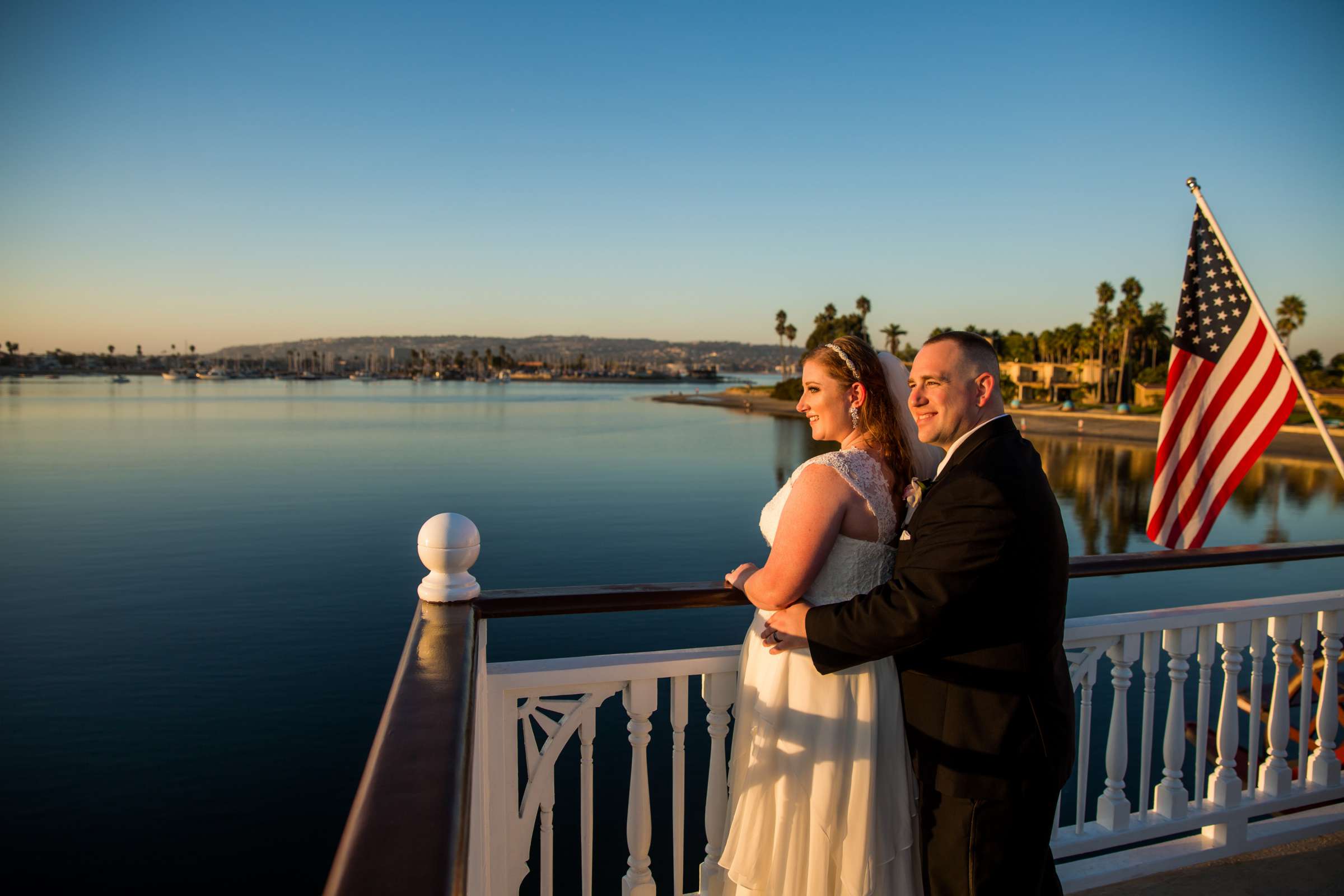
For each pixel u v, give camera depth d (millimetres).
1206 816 2922
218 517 29266
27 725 11117
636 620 15180
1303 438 53719
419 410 110250
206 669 13430
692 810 7906
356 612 17016
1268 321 3500
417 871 770
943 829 1826
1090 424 67500
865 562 1860
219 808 8836
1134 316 79188
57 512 30344
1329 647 3145
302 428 74688
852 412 1952
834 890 1907
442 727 1181
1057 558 1732
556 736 2121
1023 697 1745
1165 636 2869
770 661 1923
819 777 1856
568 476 41812
